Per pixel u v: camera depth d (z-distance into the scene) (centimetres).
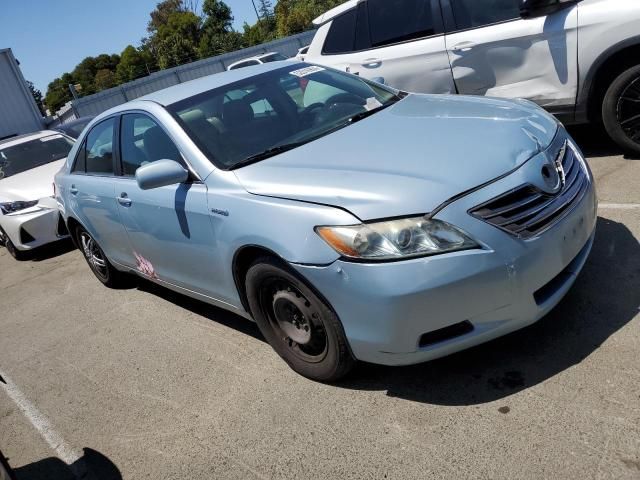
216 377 351
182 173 335
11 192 768
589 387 257
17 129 1934
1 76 1875
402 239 248
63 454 324
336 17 628
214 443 294
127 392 365
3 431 365
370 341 266
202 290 373
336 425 280
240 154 341
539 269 259
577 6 475
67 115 2488
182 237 356
